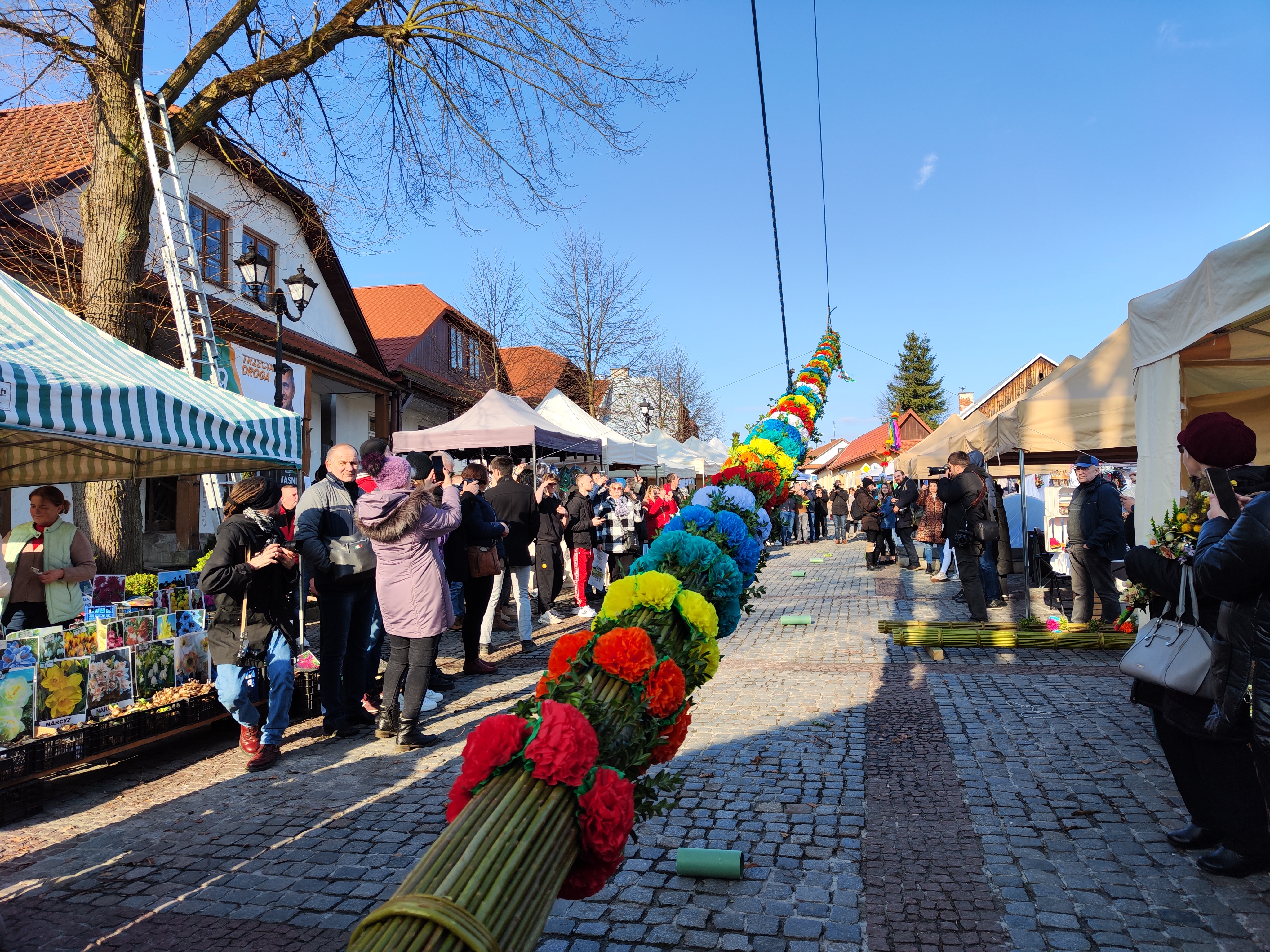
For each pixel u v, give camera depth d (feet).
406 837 11.26
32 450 18.01
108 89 22.94
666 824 11.35
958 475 27.50
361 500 15.10
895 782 12.88
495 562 21.67
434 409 73.67
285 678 14.73
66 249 26.99
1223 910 8.72
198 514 39.78
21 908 9.44
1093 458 25.77
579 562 31.86
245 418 16.89
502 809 3.56
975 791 12.37
